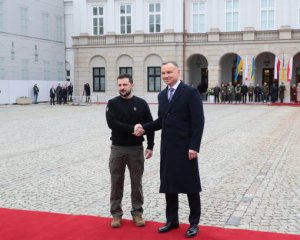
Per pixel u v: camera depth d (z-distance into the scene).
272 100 38.03
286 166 10.85
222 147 13.86
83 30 43.19
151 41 41.19
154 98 41.47
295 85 38.16
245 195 8.16
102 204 7.61
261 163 11.27
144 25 41.72
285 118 23.89
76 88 43.88
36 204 7.60
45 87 42.09
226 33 39.50
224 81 42.38
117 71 42.53
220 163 11.28
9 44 38.47
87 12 43.25
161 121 6.13
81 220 6.68
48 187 8.80
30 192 8.41
